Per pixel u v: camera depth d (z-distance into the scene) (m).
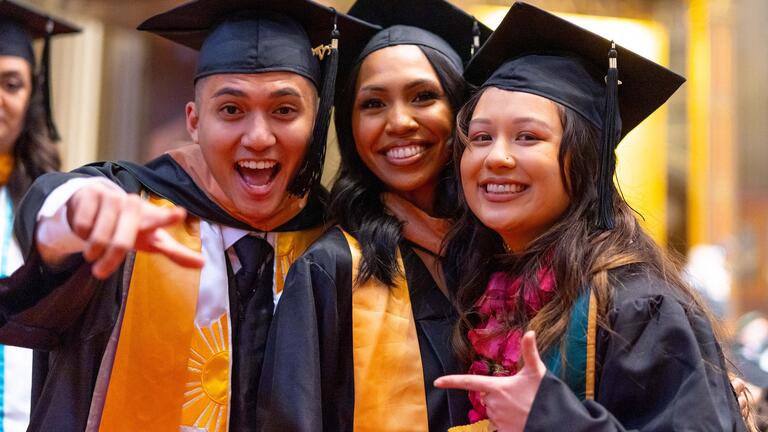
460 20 2.79
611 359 2.04
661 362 2.00
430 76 2.57
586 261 2.17
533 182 2.23
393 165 2.60
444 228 2.65
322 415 2.39
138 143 6.34
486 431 2.25
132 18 6.30
